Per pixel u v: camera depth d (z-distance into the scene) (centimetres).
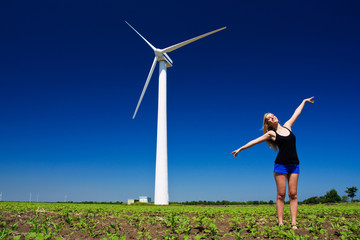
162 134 4000
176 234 572
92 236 542
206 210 1267
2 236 444
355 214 1016
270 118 646
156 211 1233
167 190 3819
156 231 588
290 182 621
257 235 560
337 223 684
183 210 1300
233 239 521
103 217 846
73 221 710
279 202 632
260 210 1261
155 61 4209
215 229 575
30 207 1148
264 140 633
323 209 1234
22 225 585
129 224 711
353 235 514
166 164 3903
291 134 631
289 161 615
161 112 4103
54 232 536
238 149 631
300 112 683
